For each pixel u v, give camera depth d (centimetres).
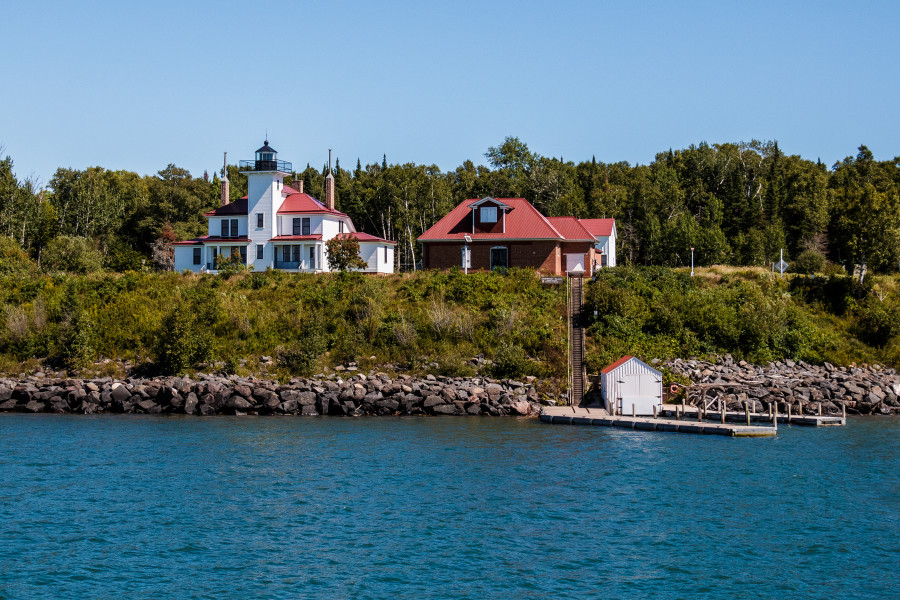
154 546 2914
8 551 2853
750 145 16112
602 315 6344
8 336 6309
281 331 6419
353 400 5425
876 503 3400
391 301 6800
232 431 4819
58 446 4375
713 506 3362
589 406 5528
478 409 5419
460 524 3150
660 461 4088
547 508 3334
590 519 3209
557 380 5747
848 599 2527
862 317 6712
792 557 2839
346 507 3344
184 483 3662
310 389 5528
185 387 5538
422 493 3534
